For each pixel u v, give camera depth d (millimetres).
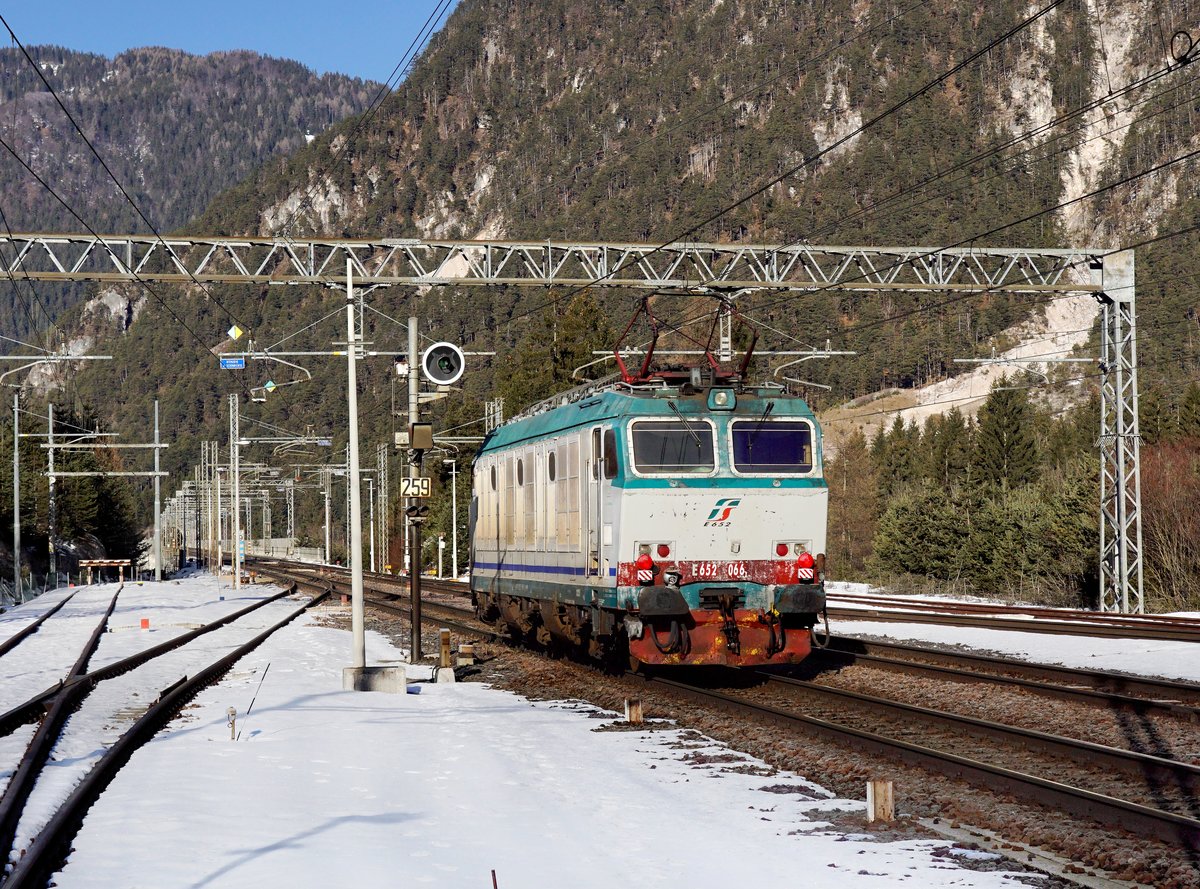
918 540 56344
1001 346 184375
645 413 18328
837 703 16391
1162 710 14633
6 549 78062
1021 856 8820
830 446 141000
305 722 15367
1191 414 70312
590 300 72062
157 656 25484
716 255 35375
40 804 10203
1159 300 151625
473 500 29391
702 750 13141
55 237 30203
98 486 100188
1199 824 8703
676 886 7891
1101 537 35250
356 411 20016
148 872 8047
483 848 8859
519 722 15328
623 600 18094
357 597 19469
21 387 59250
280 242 31844
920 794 10773
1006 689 17219
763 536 18469
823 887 7875
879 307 186875
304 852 8625
